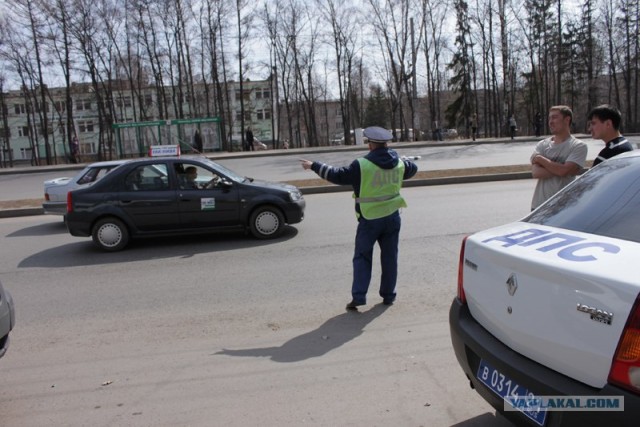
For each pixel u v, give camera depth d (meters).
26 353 4.38
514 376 2.26
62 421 3.22
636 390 1.77
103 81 46.72
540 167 4.34
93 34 41.56
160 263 7.46
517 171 15.80
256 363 3.93
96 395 3.54
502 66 49.06
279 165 23.48
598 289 1.90
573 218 2.62
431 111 49.16
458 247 7.45
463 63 50.78
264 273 6.61
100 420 3.21
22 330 4.96
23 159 70.69
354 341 4.26
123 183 8.37
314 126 53.06
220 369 3.86
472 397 3.28
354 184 4.88
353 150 30.02
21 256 8.48
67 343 4.57
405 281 5.89
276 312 5.10
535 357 2.21
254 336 4.50
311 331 4.54
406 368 3.72
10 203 14.91
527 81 55.50
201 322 4.93
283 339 4.39
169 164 8.50
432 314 4.80
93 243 9.23
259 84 76.31
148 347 4.37
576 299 1.98
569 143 4.26
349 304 4.98
